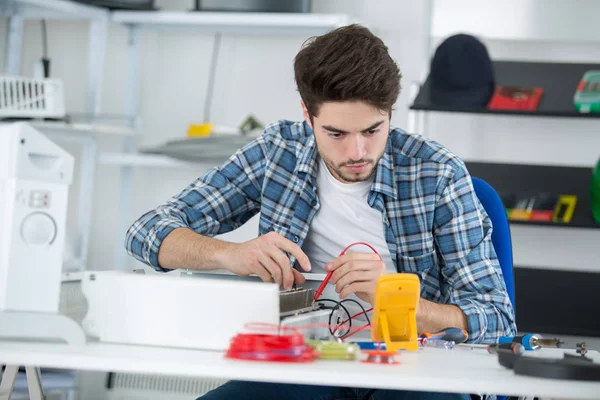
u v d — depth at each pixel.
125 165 3.72
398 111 3.67
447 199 1.93
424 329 1.66
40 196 1.35
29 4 3.47
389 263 2.00
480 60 3.34
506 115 3.38
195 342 1.33
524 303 3.35
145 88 3.89
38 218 1.35
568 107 3.32
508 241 1.97
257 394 1.62
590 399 1.14
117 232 3.86
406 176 1.98
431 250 1.95
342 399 1.64
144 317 1.35
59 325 1.29
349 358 1.29
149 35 3.89
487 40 3.67
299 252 1.62
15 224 1.32
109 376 3.57
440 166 1.96
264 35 3.79
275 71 3.79
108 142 3.87
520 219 3.27
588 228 3.28
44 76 3.56
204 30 3.66
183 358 1.23
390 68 1.69
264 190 2.08
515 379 1.18
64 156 1.38
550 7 3.54
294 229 2.03
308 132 2.10
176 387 3.55
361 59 1.66
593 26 3.51
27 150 1.33
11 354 1.20
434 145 2.02
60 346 1.29
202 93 3.86
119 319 1.36
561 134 3.61
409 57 3.66
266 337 1.24
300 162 2.05
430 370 1.23
